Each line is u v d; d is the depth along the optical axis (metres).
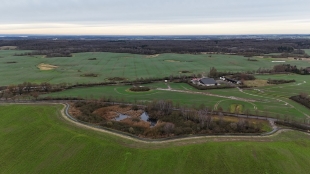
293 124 98.56
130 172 67.75
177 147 78.31
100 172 68.50
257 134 90.38
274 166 69.56
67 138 84.94
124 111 116.94
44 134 88.44
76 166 71.25
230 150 75.94
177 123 101.38
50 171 69.69
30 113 107.00
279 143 82.44
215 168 68.88
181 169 68.50
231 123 96.94
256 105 124.62
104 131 90.88
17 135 88.31
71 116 105.25
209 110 115.12
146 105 124.81
